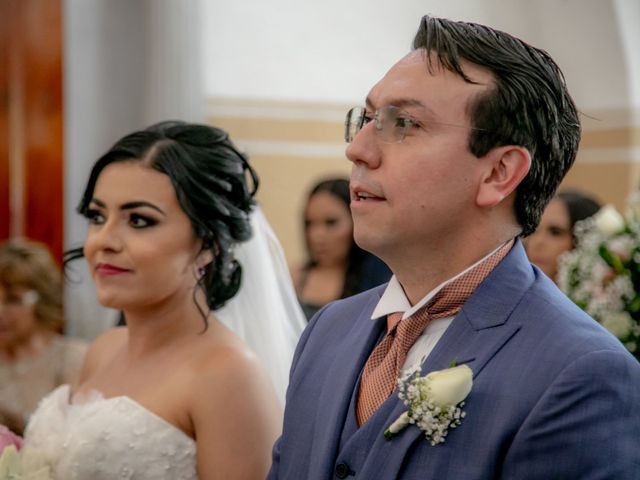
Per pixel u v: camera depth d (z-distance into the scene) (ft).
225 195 7.98
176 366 7.64
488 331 5.39
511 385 5.08
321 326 6.62
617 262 9.32
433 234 5.53
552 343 5.11
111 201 7.70
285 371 8.93
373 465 5.30
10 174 20.08
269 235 9.36
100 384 8.13
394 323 5.89
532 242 13.97
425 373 5.42
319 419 5.93
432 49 5.63
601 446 4.76
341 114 20.97
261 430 7.32
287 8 20.67
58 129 20.16
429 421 5.09
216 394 7.35
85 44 20.30
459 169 5.47
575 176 21.09
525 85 5.53
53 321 13.91
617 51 20.34
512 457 4.91
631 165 20.61
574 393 4.84
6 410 13.05
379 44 20.99
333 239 15.14
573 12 20.35
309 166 20.85
